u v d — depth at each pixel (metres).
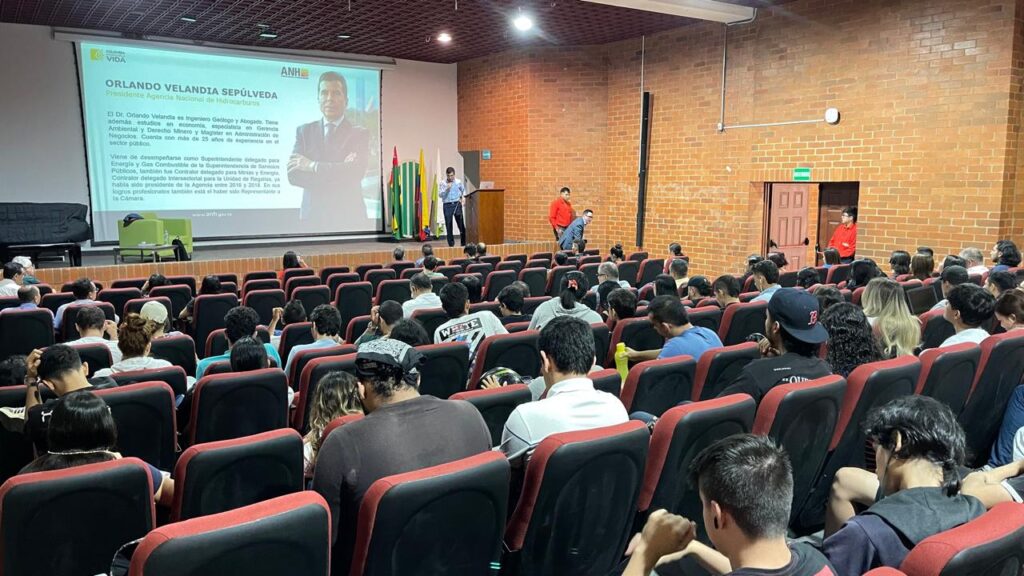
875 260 9.20
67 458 2.07
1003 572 1.33
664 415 2.24
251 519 1.45
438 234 14.84
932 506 1.56
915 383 2.78
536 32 11.88
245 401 3.21
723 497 1.24
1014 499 1.89
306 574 1.55
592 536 2.13
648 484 2.26
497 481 1.84
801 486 2.63
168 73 12.40
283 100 13.44
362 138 14.27
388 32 11.93
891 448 1.66
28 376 2.97
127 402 2.88
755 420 2.39
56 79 11.66
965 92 8.16
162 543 1.37
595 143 13.12
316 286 7.00
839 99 9.40
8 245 10.04
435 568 1.83
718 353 3.27
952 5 8.20
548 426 2.25
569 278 5.18
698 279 5.92
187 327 6.58
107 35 11.80
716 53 10.94
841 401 2.54
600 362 4.52
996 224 7.99
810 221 11.17
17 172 11.53
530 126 13.32
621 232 12.98
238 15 10.80
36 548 1.84
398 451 2.03
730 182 10.94
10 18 10.98
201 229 12.95
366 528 1.70
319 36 12.29
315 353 3.85
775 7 10.04
